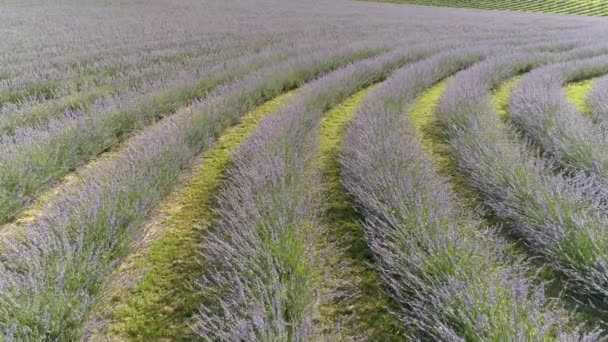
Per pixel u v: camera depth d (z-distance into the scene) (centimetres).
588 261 192
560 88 540
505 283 181
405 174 280
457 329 163
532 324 156
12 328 149
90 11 1702
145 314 186
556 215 227
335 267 218
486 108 443
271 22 1484
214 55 818
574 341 146
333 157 376
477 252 206
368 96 519
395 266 202
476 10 2816
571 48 946
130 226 231
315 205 270
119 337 173
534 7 3300
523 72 730
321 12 2030
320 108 488
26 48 869
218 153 387
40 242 210
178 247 239
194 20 1479
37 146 321
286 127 371
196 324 179
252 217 238
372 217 252
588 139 328
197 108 454
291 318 168
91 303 175
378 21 1617
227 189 287
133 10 1789
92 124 391
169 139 348
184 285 205
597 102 466
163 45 955
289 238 212
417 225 221
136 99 475
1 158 299
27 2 1988
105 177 283
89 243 216
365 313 187
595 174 279
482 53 817
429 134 434
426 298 179
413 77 609
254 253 202
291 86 635
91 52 834
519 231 239
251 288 188
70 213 241
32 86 545
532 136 394
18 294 169
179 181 321
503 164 291
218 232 239
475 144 348
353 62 763
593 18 2228
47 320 156
